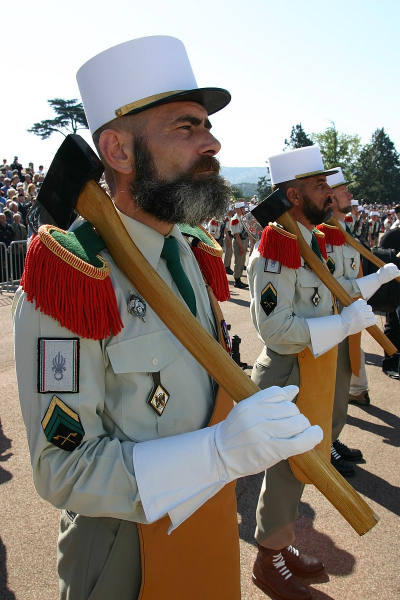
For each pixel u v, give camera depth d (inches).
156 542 46.6
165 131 48.3
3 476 125.3
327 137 1509.6
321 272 93.9
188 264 58.6
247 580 95.8
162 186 48.1
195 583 49.7
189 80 51.4
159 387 47.6
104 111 50.2
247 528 111.1
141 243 51.8
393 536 108.7
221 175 50.7
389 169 2755.9
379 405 176.9
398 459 140.7
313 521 113.9
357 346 125.9
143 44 49.0
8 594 89.3
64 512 52.4
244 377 46.3
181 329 46.1
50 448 43.1
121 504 43.0
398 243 209.3
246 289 410.6
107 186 55.9
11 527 107.0
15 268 364.5
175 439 44.4
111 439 45.4
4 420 155.1
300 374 94.0
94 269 43.8
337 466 132.6
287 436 42.4
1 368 198.5
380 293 187.3
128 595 47.3
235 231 410.6
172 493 42.3
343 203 157.9
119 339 46.6
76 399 43.3
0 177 543.2
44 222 49.3
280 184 107.8
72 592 48.4
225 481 42.8
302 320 90.4
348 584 94.9
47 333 43.6
